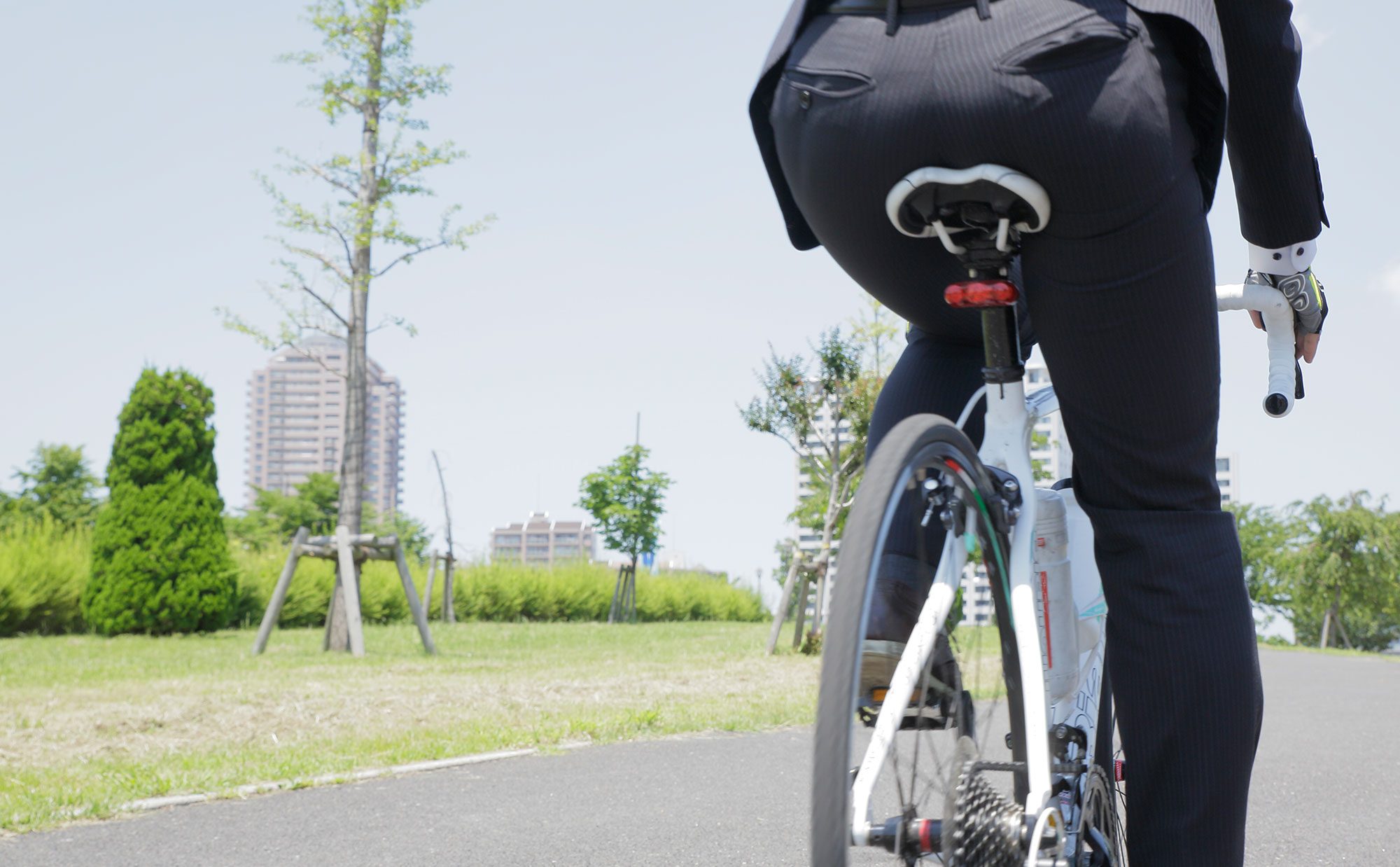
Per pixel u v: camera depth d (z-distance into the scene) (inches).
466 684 334.6
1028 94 54.1
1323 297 79.8
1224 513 66.3
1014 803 60.6
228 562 756.0
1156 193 56.3
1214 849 65.3
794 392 582.6
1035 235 59.2
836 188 61.9
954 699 60.7
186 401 746.8
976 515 61.5
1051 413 69.6
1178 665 64.1
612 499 1185.4
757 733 236.7
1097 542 67.3
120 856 128.0
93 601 720.3
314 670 404.8
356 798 163.3
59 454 1464.1
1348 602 1854.1
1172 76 57.3
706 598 1416.1
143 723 245.6
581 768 190.7
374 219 587.5
